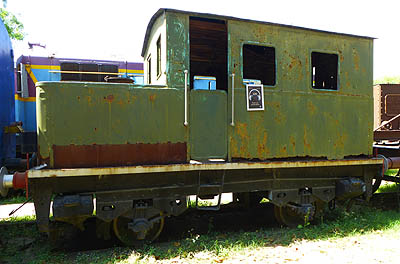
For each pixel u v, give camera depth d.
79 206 3.66
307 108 4.70
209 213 5.71
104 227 4.08
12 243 4.24
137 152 3.87
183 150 4.04
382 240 4.17
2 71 6.02
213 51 5.79
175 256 3.68
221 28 4.84
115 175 3.92
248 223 5.30
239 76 4.29
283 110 4.54
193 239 4.11
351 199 5.46
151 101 3.92
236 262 3.47
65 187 3.75
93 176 3.84
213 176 4.34
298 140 4.62
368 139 5.16
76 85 3.67
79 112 3.68
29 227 4.79
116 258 3.63
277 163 4.32
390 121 6.54
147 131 3.91
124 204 3.90
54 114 3.60
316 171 4.93
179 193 4.18
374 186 7.00
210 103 4.16
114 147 3.79
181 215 5.54
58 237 4.17
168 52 3.97
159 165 3.80
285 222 4.95
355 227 4.72
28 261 3.71
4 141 6.12
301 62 4.68
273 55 5.62
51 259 3.66
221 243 4.07
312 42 4.76
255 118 4.37
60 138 3.62
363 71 5.14
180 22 4.04
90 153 3.71
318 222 5.21
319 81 5.79
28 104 8.12
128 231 4.14
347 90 5.00
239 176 4.48
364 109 5.14
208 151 4.14
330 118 4.85
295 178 4.75
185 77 3.97
